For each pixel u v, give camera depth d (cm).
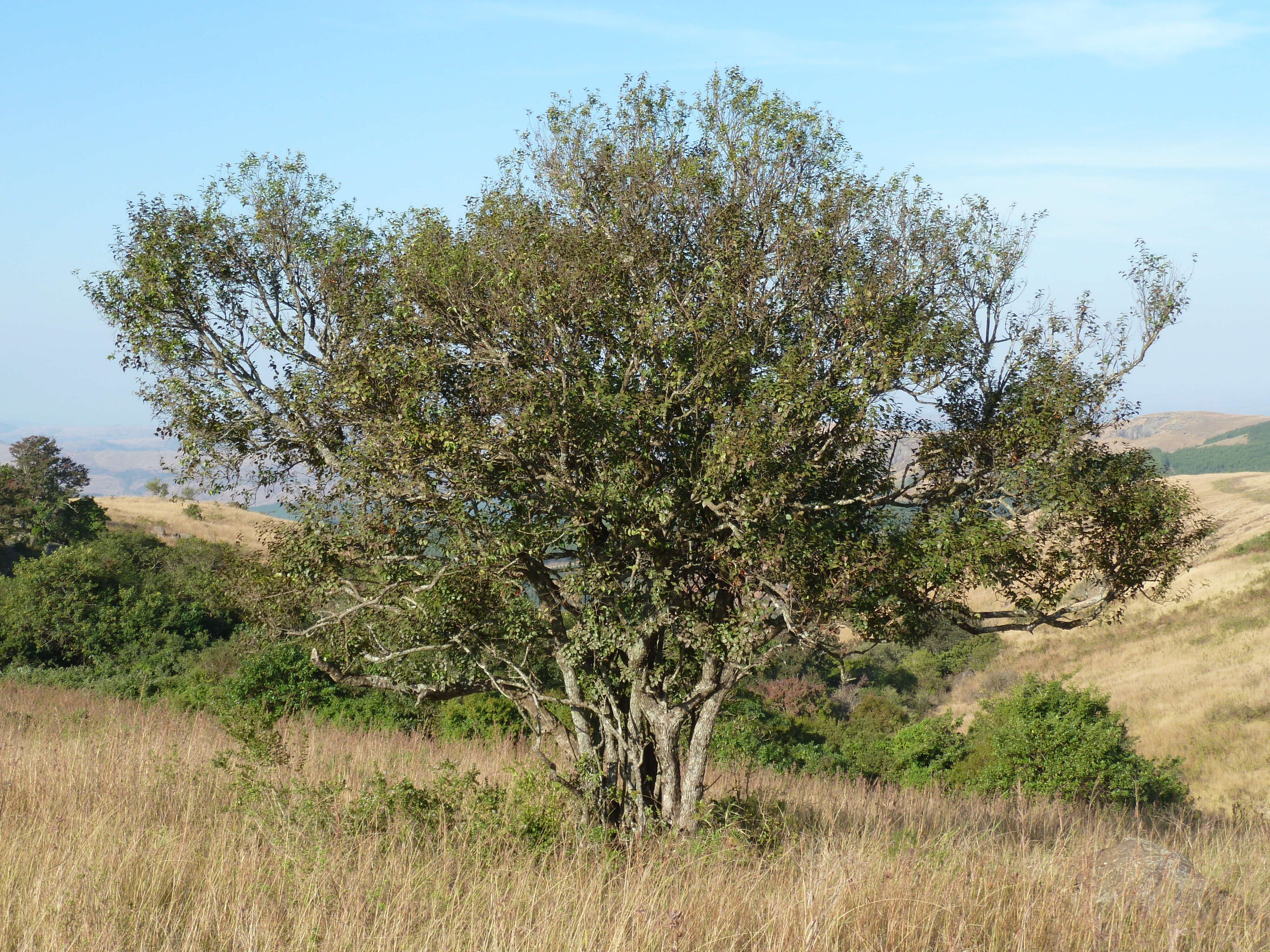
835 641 888
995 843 906
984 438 885
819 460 884
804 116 930
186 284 1033
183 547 4788
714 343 841
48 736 1558
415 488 895
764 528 836
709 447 866
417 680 1184
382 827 912
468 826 898
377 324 980
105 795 1041
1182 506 857
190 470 1023
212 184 1058
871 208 927
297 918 646
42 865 733
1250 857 891
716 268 872
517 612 1055
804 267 909
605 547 939
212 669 2619
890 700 3822
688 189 916
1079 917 625
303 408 997
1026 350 917
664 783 1000
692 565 929
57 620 3353
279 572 990
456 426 869
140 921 644
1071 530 870
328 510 976
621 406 832
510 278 884
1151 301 880
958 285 928
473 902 679
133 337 1015
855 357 851
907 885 666
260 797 980
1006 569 842
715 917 625
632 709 1077
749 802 1074
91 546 4462
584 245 905
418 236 976
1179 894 687
